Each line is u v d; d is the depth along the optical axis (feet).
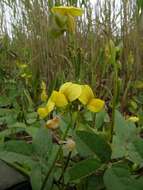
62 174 0.38
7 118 0.67
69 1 1.01
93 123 0.53
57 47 1.04
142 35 1.13
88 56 1.05
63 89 0.37
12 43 1.43
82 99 0.37
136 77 1.04
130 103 0.81
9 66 1.36
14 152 0.35
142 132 0.56
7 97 0.89
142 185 0.32
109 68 1.00
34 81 0.98
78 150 0.34
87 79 0.91
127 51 1.07
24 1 1.22
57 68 1.01
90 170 0.33
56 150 0.40
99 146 0.34
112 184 0.32
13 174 0.41
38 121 0.64
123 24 1.15
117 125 0.41
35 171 0.35
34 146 0.36
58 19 0.41
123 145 0.39
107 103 0.80
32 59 1.08
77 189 0.38
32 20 1.16
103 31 1.05
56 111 0.50
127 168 0.32
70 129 0.42
